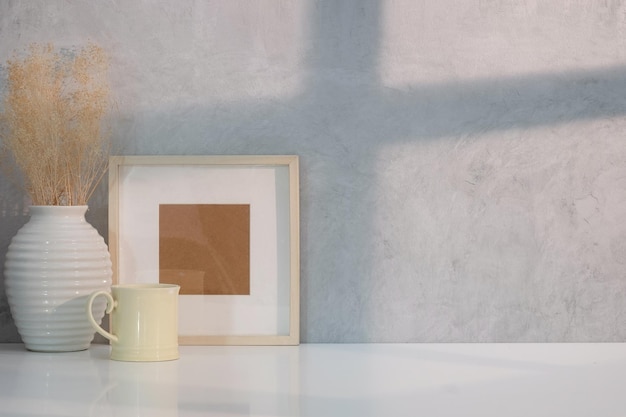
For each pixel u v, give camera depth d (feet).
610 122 5.08
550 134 5.07
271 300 4.95
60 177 4.71
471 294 5.04
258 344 4.90
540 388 3.67
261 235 4.97
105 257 4.68
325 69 5.02
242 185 4.97
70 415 3.12
